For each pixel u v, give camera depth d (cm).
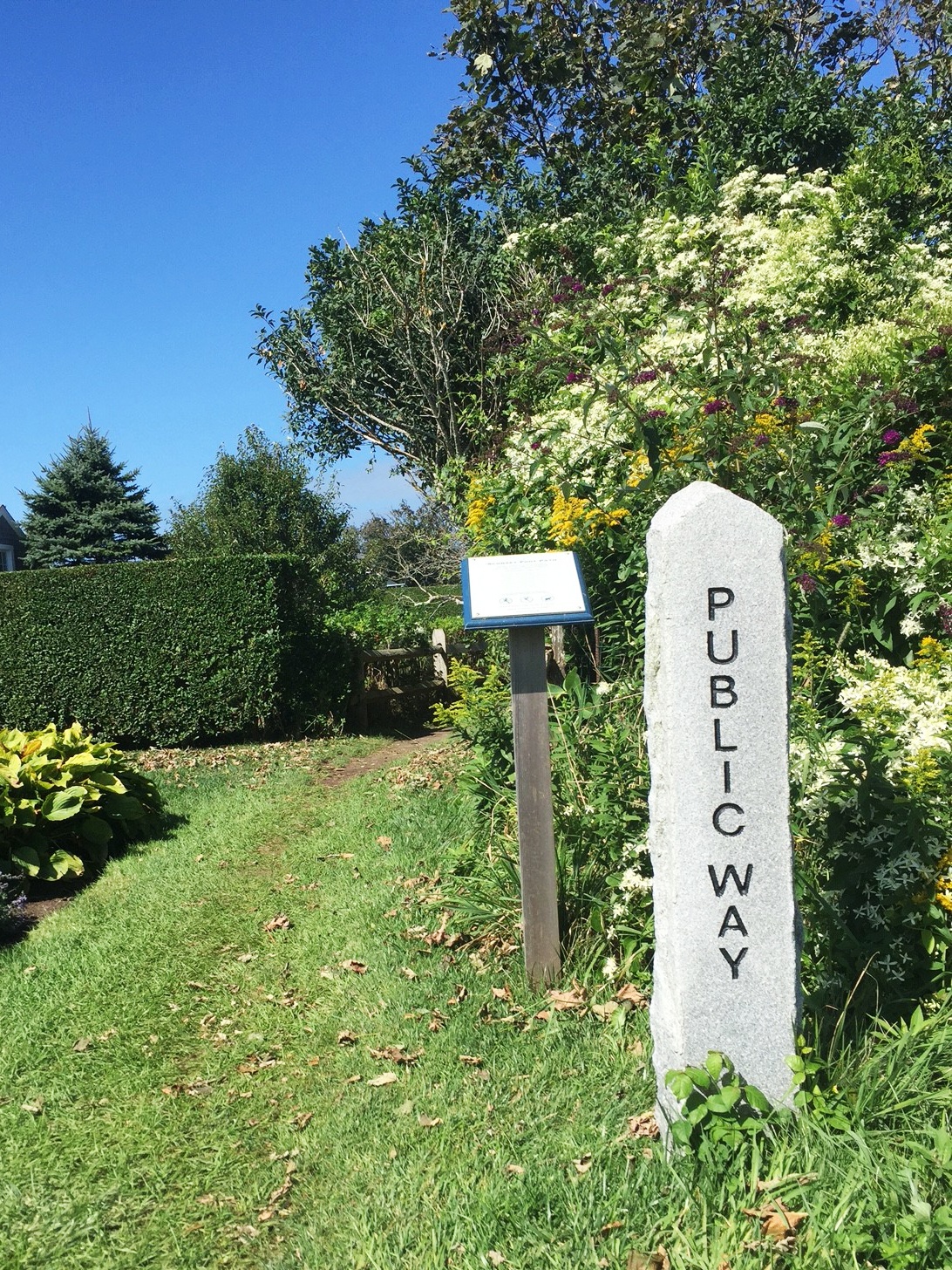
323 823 720
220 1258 284
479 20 1288
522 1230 268
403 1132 327
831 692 467
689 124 1270
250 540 2011
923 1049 302
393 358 1251
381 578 1902
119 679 1115
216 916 543
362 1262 269
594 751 472
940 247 820
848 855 340
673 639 280
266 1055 391
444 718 583
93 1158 330
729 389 520
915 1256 229
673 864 284
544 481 618
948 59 1233
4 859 615
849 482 515
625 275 816
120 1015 430
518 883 461
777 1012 284
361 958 463
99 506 3180
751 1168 269
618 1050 358
